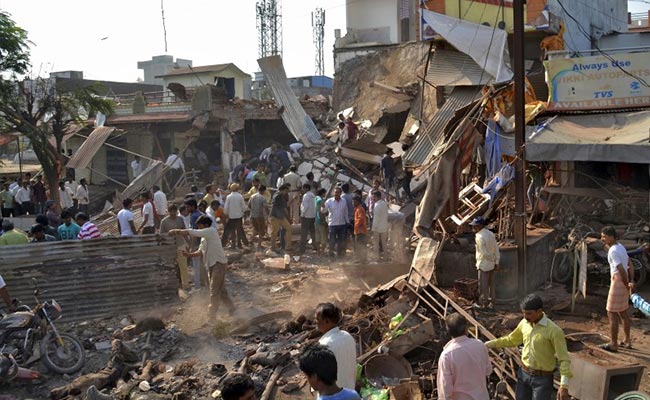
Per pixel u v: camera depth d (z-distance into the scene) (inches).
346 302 434.9
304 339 370.3
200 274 504.1
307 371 157.4
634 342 361.7
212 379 328.2
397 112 1010.1
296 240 690.8
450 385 207.8
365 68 1149.1
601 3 1114.1
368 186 865.5
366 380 311.7
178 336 387.5
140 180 945.5
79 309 432.5
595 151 532.4
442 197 487.5
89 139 1069.8
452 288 470.6
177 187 1017.5
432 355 340.8
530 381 239.1
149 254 460.4
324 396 156.8
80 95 1085.1
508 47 866.1
